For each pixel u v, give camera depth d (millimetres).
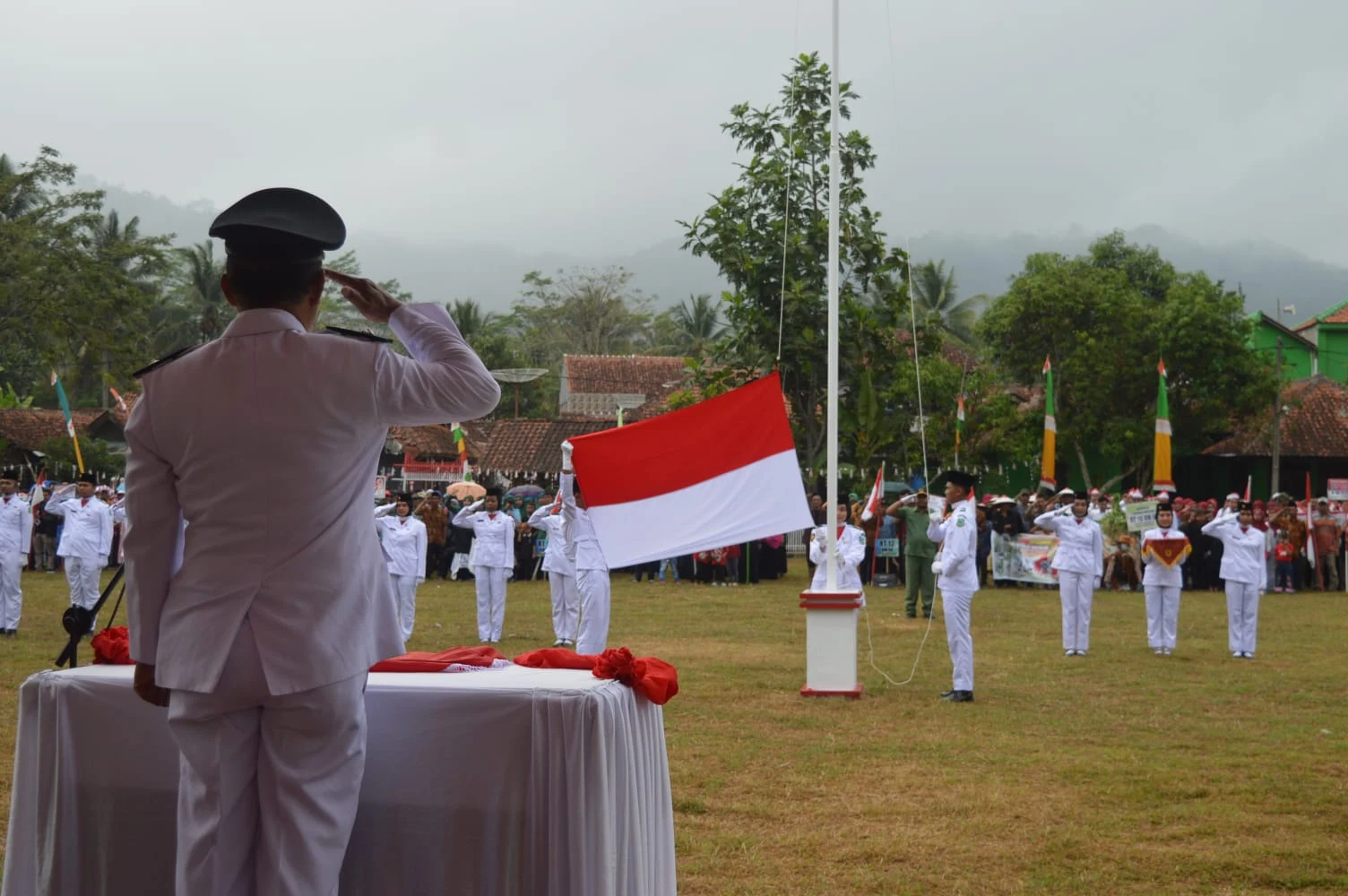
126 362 34312
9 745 8398
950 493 11781
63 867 3590
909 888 5605
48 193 34469
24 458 37094
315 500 2955
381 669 3807
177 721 2953
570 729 3301
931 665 14312
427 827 3385
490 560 16469
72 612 3791
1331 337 46281
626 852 3416
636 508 9266
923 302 54406
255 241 3074
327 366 2979
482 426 44188
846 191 25219
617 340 64938
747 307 26062
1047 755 8852
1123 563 26688
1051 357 37062
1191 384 36375
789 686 12125
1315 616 21359
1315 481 39844
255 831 2975
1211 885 5777
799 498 9328
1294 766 8578
